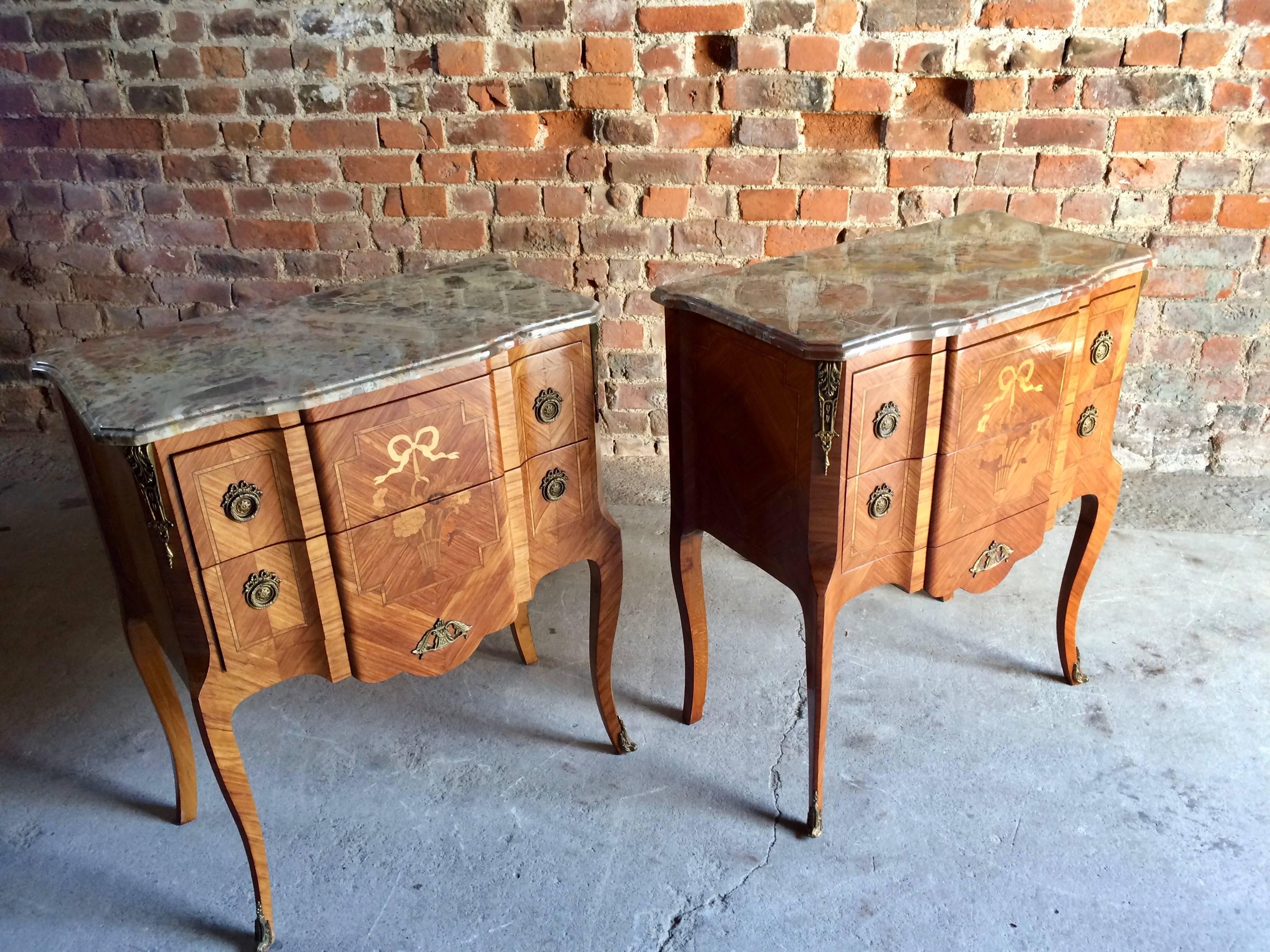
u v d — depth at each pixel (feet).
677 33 8.11
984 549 6.01
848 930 5.39
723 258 9.02
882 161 8.46
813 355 4.82
